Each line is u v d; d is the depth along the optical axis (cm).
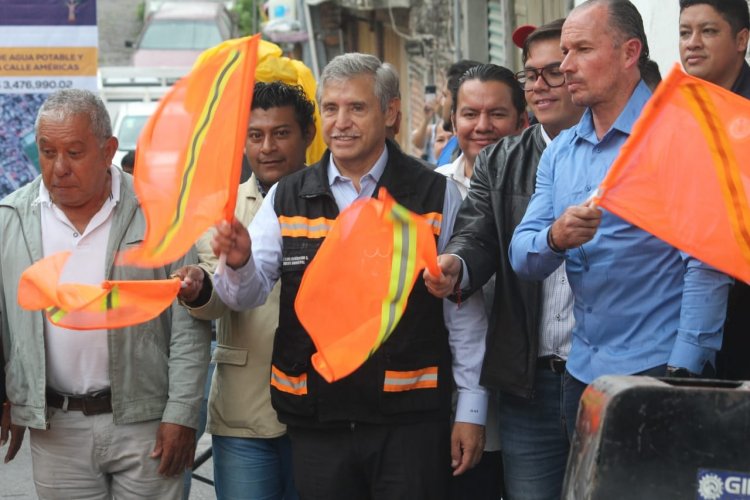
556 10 1132
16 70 1043
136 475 486
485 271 470
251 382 507
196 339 489
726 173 387
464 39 1474
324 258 390
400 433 461
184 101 408
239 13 3806
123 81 2144
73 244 479
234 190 404
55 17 1038
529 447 489
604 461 307
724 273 423
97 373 479
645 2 826
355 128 463
